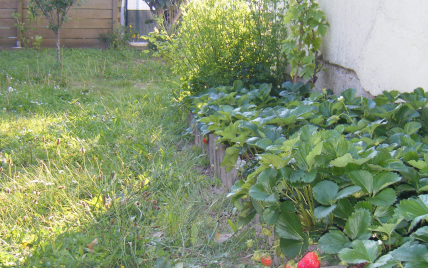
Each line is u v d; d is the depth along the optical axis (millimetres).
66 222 2748
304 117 2871
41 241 2479
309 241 1870
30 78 8477
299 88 4477
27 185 3365
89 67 9508
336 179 1827
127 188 3340
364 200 1728
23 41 11430
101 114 5910
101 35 11906
